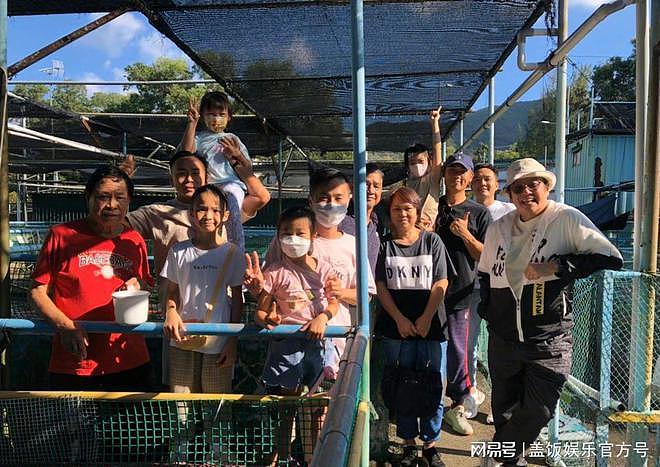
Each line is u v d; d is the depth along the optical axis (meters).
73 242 2.90
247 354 3.74
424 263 3.45
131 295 2.48
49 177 22.38
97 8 4.15
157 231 3.50
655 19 2.83
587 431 3.89
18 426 2.77
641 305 2.99
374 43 4.85
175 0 3.92
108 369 2.95
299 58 5.34
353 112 2.23
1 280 2.92
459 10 4.11
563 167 3.94
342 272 2.94
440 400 3.48
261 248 7.59
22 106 7.70
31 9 4.15
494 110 6.39
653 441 3.37
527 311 3.06
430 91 6.74
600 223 11.52
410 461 3.51
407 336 3.36
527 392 3.16
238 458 2.79
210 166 4.13
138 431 2.89
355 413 1.68
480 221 4.18
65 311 2.85
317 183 3.02
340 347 3.07
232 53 5.17
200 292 2.87
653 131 2.91
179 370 2.91
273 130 9.73
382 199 4.21
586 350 3.63
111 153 9.54
